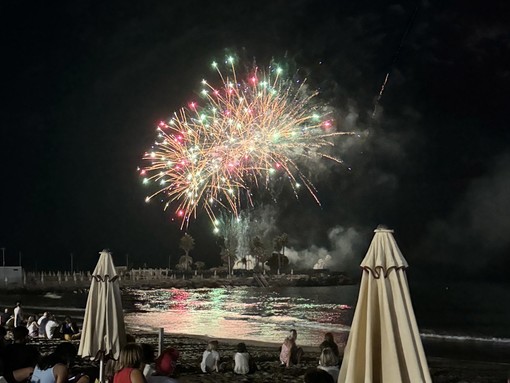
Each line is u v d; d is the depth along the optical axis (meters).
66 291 120.81
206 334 45.53
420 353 6.12
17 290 117.25
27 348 8.27
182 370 20.70
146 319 63.75
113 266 14.34
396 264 6.37
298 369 21.38
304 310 85.12
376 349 6.26
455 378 22.00
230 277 180.50
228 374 20.08
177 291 147.38
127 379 6.71
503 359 33.91
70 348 8.20
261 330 50.03
